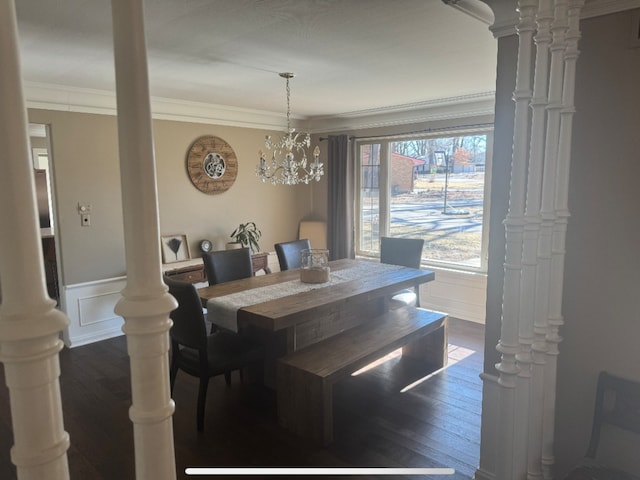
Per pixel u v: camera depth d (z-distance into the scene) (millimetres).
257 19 2309
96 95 4184
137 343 890
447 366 3756
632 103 1744
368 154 5895
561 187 1781
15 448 771
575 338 1973
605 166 1825
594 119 1830
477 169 4922
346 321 3660
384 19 2320
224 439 2732
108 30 2432
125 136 835
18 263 724
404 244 4598
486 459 2174
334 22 2361
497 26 2004
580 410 1988
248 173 5621
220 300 3078
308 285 3504
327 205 6117
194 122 5012
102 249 4414
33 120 3891
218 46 2770
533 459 1866
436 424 2869
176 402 3203
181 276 4723
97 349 4219
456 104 4816
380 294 3420
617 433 1904
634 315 1817
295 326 3201
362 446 2645
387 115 5434
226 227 5445
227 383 3480
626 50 1734
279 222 6066
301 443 2684
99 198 4352
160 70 3367
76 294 4285
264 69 3357
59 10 2146
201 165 5105
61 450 799
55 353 779
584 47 1823
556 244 1808
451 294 5191
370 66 3271
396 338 3213
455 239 5199
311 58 3053
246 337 3234
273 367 3375
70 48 2760
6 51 670
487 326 2170
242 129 5508
